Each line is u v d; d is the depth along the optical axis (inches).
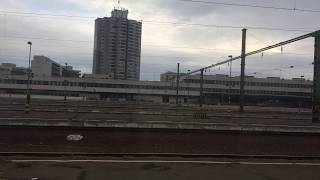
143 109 2842.0
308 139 1129.4
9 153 698.8
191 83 6412.4
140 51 4594.0
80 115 1771.7
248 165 651.5
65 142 935.0
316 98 1836.9
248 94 6348.4
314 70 1843.0
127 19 4402.1
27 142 916.0
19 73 6894.7
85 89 6314.0
